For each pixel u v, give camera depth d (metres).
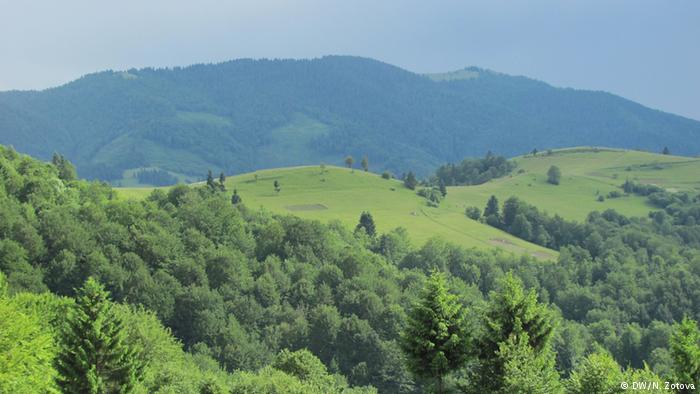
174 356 81.06
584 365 41.19
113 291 123.38
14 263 116.62
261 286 139.00
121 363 49.03
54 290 121.94
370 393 96.25
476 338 42.03
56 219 133.50
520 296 41.62
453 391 41.81
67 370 46.97
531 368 38.50
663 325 144.75
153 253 138.12
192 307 123.69
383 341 122.38
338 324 125.06
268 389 63.66
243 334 119.50
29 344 44.12
